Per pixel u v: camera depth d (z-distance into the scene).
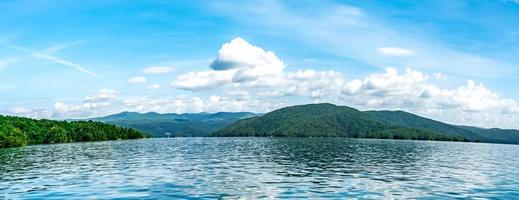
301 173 64.19
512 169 76.38
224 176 59.72
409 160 98.81
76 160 91.31
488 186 52.50
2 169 70.19
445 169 75.06
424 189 49.12
